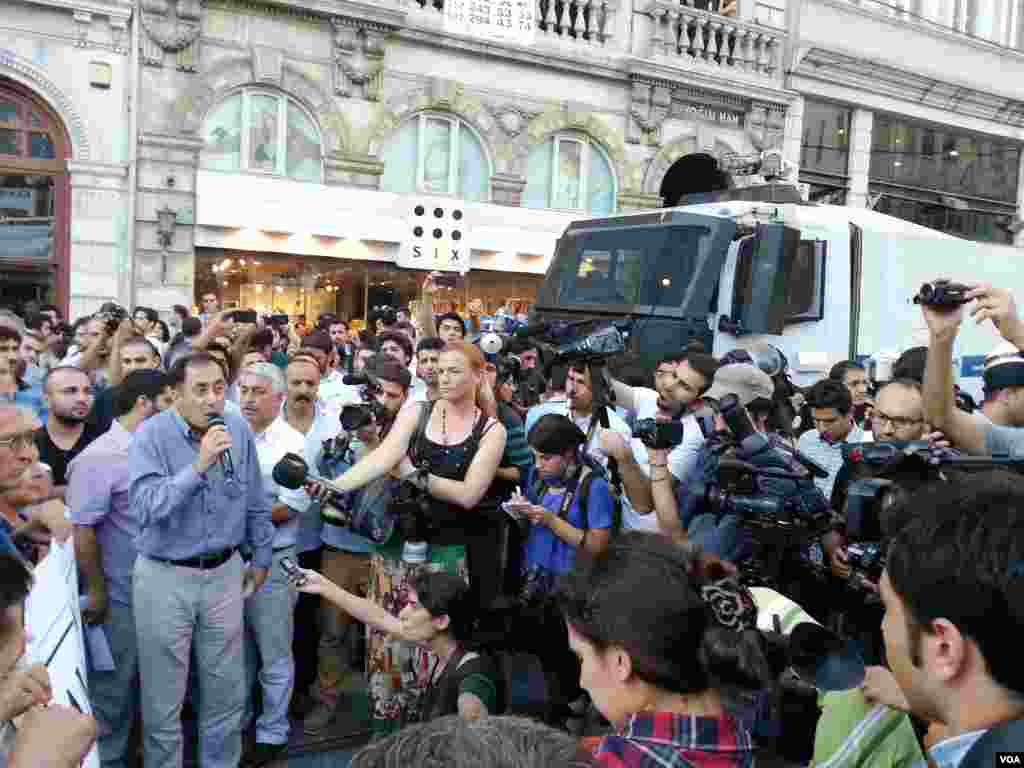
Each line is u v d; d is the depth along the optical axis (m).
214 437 3.29
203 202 13.34
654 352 7.22
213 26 13.20
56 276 12.75
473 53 15.17
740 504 2.82
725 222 7.38
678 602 1.53
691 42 17.23
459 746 0.97
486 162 15.70
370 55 14.25
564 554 3.56
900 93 19.52
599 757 1.45
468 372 3.55
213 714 3.63
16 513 2.99
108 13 12.34
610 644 1.55
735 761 1.46
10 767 1.52
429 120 15.19
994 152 21.95
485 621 3.05
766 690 1.79
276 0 13.40
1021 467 2.30
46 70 12.16
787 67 17.97
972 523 1.07
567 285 8.49
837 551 2.60
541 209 16.12
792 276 7.69
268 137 13.93
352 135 14.38
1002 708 1.04
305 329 13.67
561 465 3.61
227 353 5.55
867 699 1.96
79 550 3.65
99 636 3.67
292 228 13.98
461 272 9.23
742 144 17.75
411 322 10.31
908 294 8.51
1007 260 9.47
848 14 18.73
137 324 8.60
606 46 16.39
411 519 3.41
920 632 1.10
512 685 3.45
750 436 2.93
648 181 16.88
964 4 20.80
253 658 4.30
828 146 18.95
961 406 4.30
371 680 3.63
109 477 3.70
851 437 5.29
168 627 3.44
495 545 3.76
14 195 12.39
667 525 3.21
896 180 20.12
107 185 12.73
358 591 4.36
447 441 3.55
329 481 3.47
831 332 7.94
